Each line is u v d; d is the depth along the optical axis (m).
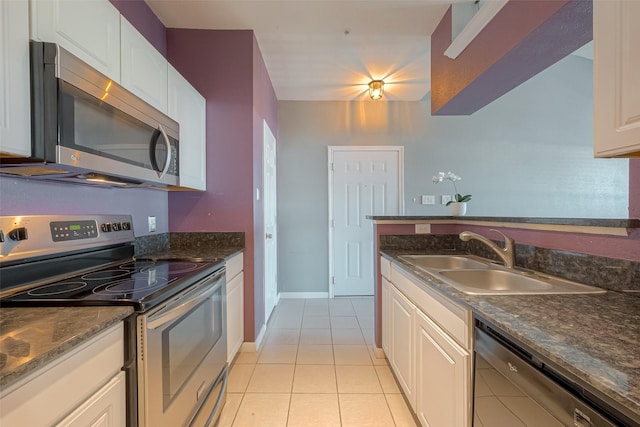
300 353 2.42
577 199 3.96
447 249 2.31
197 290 1.39
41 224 1.23
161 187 1.99
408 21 2.28
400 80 3.31
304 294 3.94
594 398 0.61
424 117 3.95
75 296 1.02
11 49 0.88
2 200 1.13
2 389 0.58
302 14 2.21
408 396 1.65
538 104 3.96
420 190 3.95
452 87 2.12
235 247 2.37
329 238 3.93
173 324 1.16
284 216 3.92
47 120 0.96
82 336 0.75
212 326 1.58
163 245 2.29
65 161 1.00
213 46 2.40
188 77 2.39
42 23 0.97
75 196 1.47
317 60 2.88
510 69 1.72
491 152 3.95
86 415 0.77
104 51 1.28
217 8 2.14
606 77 0.76
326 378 2.06
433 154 3.95
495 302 0.99
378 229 2.33
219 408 1.65
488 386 0.94
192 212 2.40
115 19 1.36
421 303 1.46
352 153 3.94
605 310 0.91
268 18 2.25
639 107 0.68
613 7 0.74
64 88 1.00
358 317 3.23
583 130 3.97
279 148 3.91
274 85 3.45
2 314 0.89
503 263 1.68
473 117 3.95
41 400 0.65
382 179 3.96
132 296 1.02
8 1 0.87
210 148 2.40
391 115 3.94
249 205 2.42
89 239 1.46
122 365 0.94
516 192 3.95
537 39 1.44
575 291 1.10
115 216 1.70
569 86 3.97
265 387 1.96
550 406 0.70
